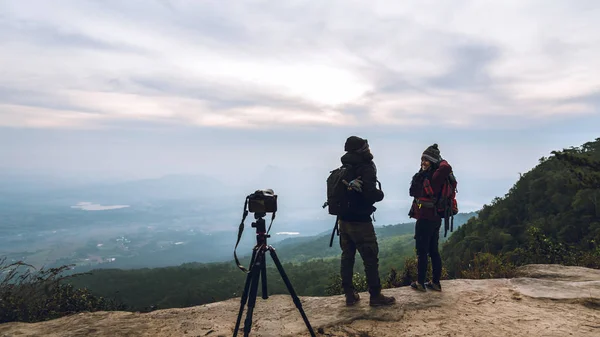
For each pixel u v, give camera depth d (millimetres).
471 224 62406
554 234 33031
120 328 3805
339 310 4074
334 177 4133
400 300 4262
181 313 4273
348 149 4066
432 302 4188
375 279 4059
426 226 4457
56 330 3783
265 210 3160
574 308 4000
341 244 4285
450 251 52375
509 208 54562
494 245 43406
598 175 11523
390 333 3434
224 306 4516
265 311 4250
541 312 3896
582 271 5766
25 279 5660
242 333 3607
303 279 102500
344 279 4230
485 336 3312
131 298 92250
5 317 5082
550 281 4891
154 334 3643
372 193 3834
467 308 4020
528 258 10672
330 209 4113
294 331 3596
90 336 3609
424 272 4598
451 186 4387
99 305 6656
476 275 8062
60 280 6055
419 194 4492
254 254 3143
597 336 3277
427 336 3338
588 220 29219
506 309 3984
